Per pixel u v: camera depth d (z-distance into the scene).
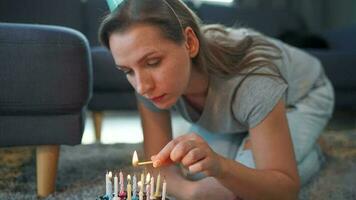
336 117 2.29
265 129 0.78
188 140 0.64
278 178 0.74
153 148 0.94
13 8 1.90
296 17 2.54
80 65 0.91
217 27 0.90
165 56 0.67
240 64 0.83
